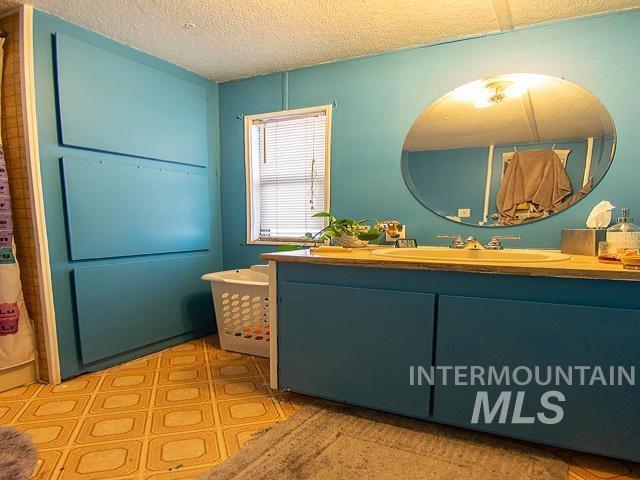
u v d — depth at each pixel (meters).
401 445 1.32
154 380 1.90
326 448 1.30
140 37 2.03
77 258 1.89
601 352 1.13
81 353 1.93
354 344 1.48
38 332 1.85
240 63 2.37
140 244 2.21
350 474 1.17
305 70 2.40
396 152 2.15
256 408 1.60
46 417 1.52
